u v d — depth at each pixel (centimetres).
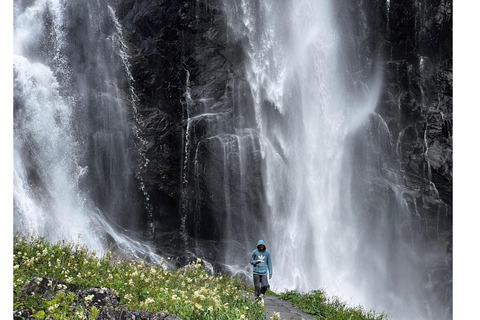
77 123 2269
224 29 2592
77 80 2286
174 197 2488
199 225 2545
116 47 2402
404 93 2691
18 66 2144
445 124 2642
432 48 2655
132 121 2416
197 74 2555
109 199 2345
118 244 2292
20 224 2009
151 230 2450
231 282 1238
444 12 2612
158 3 2475
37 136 2161
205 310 677
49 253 934
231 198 2572
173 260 2423
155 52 2466
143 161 2431
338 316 1105
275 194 2648
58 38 2261
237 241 2584
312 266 2655
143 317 568
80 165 2258
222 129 2559
